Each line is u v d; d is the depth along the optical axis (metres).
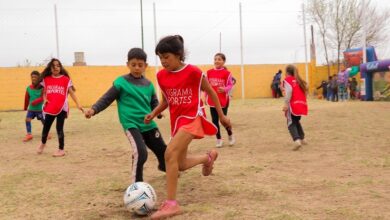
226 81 8.59
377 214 3.85
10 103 24.78
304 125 11.36
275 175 5.64
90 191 5.16
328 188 4.86
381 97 21.39
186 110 4.23
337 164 6.29
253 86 30.00
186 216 3.97
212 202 4.43
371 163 6.23
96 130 12.69
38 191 5.22
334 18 34.09
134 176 4.66
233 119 14.08
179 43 4.21
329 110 15.50
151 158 7.42
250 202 4.38
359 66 23.92
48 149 9.05
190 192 4.90
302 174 5.68
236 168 6.16
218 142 8.52
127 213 4.23
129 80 4.95
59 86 8.02
